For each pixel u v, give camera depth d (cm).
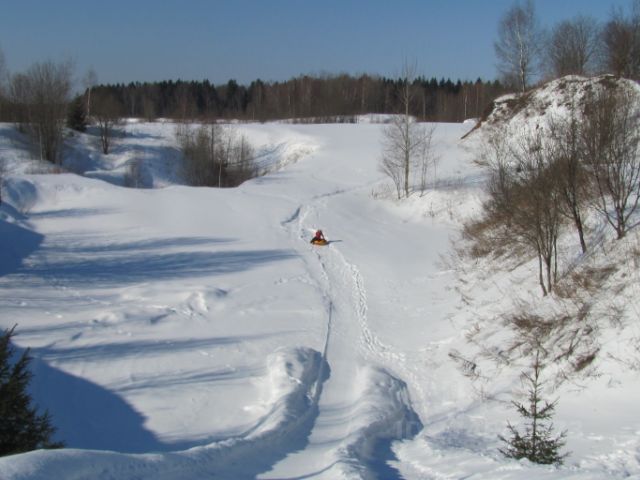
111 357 1616
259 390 1448
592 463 887
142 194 3409
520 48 5281
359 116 8756
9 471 620
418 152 4075
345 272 2492
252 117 8919
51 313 1917
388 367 1631
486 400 1316
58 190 3353
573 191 1762
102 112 6097
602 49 5238
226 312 2008
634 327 1279
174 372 1548
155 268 2428
